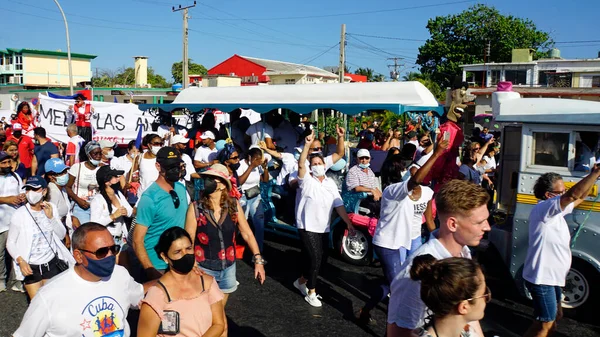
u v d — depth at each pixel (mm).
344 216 6215
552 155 5617
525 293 5820
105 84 53562
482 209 2727
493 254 6270
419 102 7848
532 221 4562
